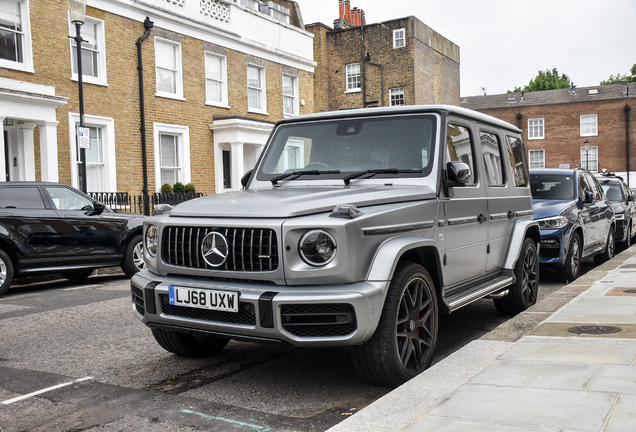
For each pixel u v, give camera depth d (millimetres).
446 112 4625
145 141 16000
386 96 30062
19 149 13180
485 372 3543
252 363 4617
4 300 8047
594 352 3848
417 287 3924
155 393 3906
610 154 44250
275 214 3549
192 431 3219
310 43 23203
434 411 2941
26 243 8609
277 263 3492
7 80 12336
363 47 30156
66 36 14062
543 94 48688
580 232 9008
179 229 3914
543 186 9492
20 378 4305
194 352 4727
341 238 3395
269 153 5148
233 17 19234
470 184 4984
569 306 5641
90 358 4848
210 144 18312
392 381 3709
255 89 20312
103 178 15164
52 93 13359
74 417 3479
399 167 4469
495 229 5477
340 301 3322
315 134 4980
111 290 8734
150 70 16312
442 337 5473
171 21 16828
